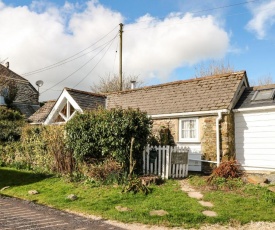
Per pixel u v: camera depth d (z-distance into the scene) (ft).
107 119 41.86
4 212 27.63
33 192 36.04
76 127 44.45
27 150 53.31
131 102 64.80
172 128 54.24
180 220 25.70
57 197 33.91
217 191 35.04
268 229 23.68
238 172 40.93
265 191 33.42
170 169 42.42
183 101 55.21
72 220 25.85
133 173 40.06
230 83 52.70
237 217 26.18
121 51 97.60
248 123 48.37
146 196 33.27
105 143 41.42
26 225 23.82
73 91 65.41
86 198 33.35
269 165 45.57
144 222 25.46
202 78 58.34
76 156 44.14
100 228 23.80
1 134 61.57
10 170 50.60
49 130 50.90
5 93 122.01
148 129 43.19
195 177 43.11
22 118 83.76
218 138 47.80
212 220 25.50
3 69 133.90
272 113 45.88
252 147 47.65
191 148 51.44
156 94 62.64
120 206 29.99
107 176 39.27
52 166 47.42
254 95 50.42
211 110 48.75
